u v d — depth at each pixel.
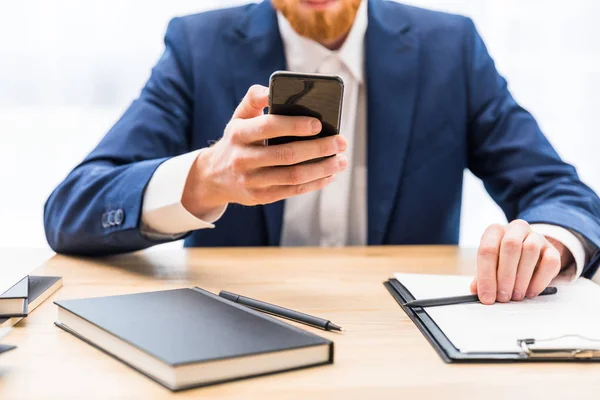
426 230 1.32
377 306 0.79
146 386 0.55
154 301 0.70
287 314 0.73
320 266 1.01
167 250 1.13
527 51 2.01
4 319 0.69
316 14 1.24
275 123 0.73
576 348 0.62
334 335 0.69
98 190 1.03
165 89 1.30
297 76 0.71
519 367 0.60
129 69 1.90
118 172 1.02
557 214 0.99
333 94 0.72
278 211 1.26
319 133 0.76
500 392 0.55
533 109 2.04
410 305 0.77
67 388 0.54
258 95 0.80
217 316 0.65
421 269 1.00
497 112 1.34
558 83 2.02
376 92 1.28
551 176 1.21
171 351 0.55
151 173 0.97
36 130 1.91
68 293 0.84
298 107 0.73
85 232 1.02
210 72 1.30
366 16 1.30
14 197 1.94
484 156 1.34
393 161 1.28
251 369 0.56
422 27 1.34
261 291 0.86
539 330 0.68
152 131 1.24
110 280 0.91
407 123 1.29
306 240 1.32
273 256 1.08
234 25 1.32
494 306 0.77
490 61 1.38
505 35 2.00
